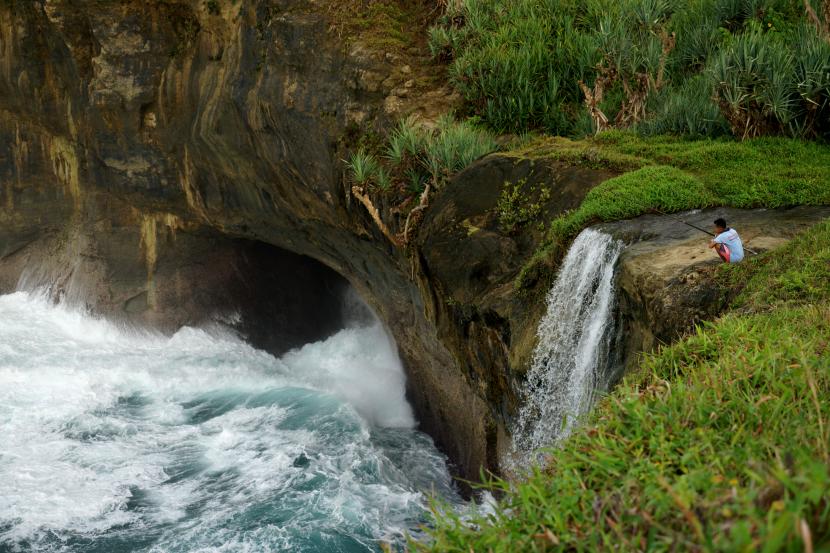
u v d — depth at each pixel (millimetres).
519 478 11727
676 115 15906
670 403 5156
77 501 14273
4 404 19609
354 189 16484
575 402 10719
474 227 14094
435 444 18578
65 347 24016
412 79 18516
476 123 17734
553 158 14203
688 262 9398
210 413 19812
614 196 12055
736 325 7184
